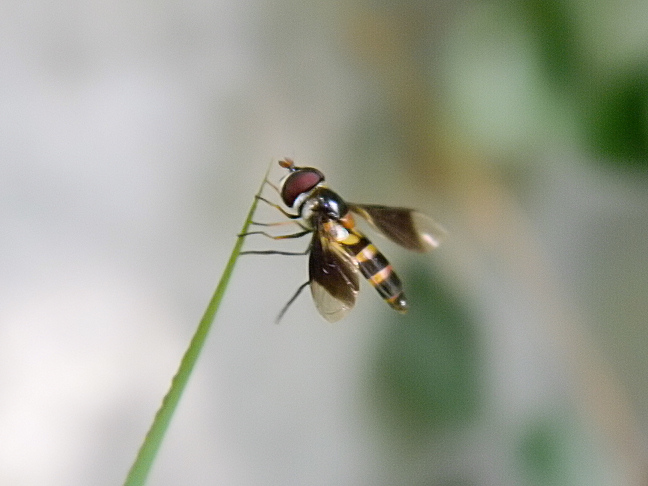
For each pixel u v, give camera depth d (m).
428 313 0.09
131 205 0.10
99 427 0.09
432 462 0.09
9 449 0.09
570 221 0.09
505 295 0.09
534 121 0.09
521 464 0.09
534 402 0.09
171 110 0.10
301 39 0.10
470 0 0.09
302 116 0.10
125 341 0.10
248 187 0.10
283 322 0.10
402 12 0.09
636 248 0.09
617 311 0.09
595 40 0.09
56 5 0.10
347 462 0.09
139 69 0.10
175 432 0.09
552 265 0.09
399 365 0.09
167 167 0.10
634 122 0.09
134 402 0.09
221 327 0.10
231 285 0.10
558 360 0.09
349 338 0.09
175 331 0.10
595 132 0.09
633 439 0.09
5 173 0.09
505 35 0.09
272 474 0.10
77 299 0.10
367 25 0.09
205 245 0.10
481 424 0.09
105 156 0.10
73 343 0.09
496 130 0.09
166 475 0.09
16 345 0.09
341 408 0.09
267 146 0.10
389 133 0.09
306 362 0.10
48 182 0.10
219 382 0.10
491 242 0.09
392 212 0.09
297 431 0.10
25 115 0.10
